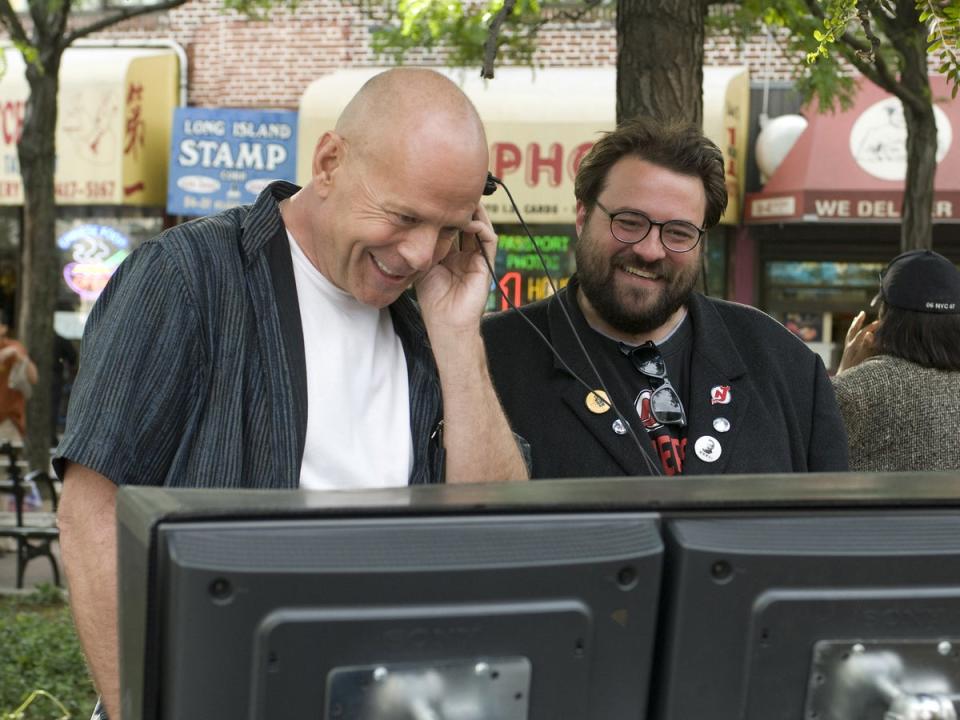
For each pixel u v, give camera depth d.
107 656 2.35
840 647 1.61
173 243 2.49
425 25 9.65
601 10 13.48
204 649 1.42
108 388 2.36
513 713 1.52
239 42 16.00
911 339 4.18
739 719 1.61
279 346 2.51
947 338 4.15
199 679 1.43
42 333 12.03
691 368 3.42
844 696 1.62
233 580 1.42
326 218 2.46
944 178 13.88
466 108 2.38
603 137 3.41
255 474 2.47
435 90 2.37
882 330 4.27
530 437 3.34
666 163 3.27
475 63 10.42
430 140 2.32
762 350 3.55
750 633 1.59
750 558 1.57
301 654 1.44
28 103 11.72
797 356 3.61
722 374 3.41
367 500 1.54
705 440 3.32
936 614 1.62
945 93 13.77
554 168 14.41
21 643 7.12
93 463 2.32
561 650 1.53
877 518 1.62
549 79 14.92
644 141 3.31
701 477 1.81
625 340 3.41
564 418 3.33
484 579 1.49
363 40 15.69
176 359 2.41
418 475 2.65
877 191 13.97
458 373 2.69
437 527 1.50
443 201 2.34
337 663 1.46
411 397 2.70
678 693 1.59
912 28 7.95
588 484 1.72
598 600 1.54
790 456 3.45
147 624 1.46
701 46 5.28
